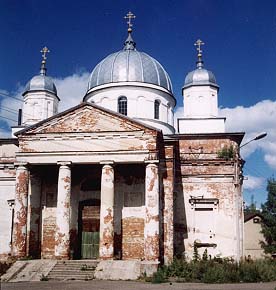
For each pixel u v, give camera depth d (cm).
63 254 2961
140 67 4234
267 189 5534
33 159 3119
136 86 4138
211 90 4150
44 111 4375
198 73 4181
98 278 2631
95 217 3428
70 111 3162
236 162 3116
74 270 2744
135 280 2570
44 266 2780
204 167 3656
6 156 3766
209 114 4091
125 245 3300
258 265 2670
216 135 3681
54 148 3122
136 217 3338
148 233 2927
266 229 5125
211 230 3547
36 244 3384
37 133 3153
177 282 2425
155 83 4234
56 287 2138
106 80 4222
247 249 5231
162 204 3197
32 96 4412
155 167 3017
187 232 3547
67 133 3131
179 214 3584
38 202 3456
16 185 3095
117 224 3341
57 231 2995
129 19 4688
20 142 3158
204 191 3616
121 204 3375
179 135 3694
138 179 3403
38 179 3491
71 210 3425
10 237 3612
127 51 4425
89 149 3094
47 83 4456
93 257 3350
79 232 3416
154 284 2298
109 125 3119
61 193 3048
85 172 3481
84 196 3469
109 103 4156
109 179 3033
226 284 2288
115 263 2811
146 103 4150
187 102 4162
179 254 3466
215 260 3095
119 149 3066
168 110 4322
